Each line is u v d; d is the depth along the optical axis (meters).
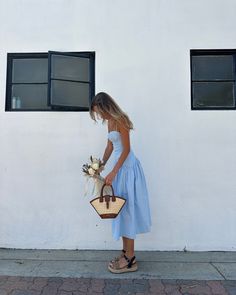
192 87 4.18
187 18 4.12
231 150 4.04
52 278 3.23
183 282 3.15
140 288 3.02
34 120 4.11
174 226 4.02
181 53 4.10
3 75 4.16
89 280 3.19
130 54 4.11
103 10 4.14
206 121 4.06
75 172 4.08
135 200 3.32
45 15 4.17
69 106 4.12
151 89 4.09
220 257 3.81
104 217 3.12
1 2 4.20
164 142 4.06
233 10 4.12
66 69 4.15
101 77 4.11
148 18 4.12
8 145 4.11
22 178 4.09
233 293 2.93
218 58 4.22
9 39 4.18
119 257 3.50
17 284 3.10
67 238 4.05
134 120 4.07
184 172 4.04
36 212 4.07
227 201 4.02
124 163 3.34
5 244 4.07
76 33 4.14
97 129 4.09
